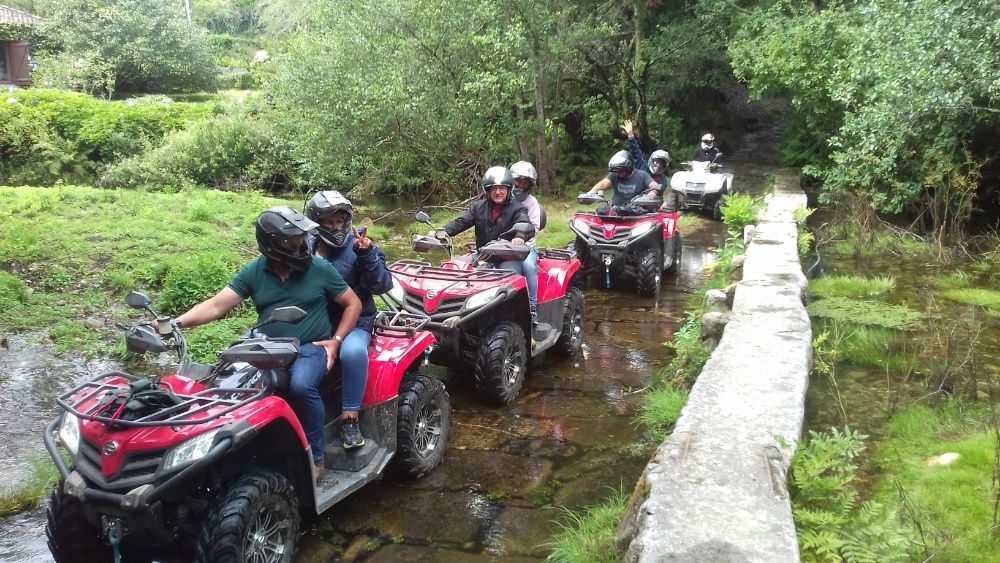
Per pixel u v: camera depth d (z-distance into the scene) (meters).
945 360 5.65
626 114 20.12
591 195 9.43
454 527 4.10
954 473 4.06
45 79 28.41
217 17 47.53
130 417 3.21
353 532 4.04
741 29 17.50
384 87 13.83
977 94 10.12
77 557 3.52
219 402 3.37
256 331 3.93
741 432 4.00
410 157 15.94
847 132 11.72
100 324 7.82
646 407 5.67
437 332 5.66
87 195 13.98
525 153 16.97
